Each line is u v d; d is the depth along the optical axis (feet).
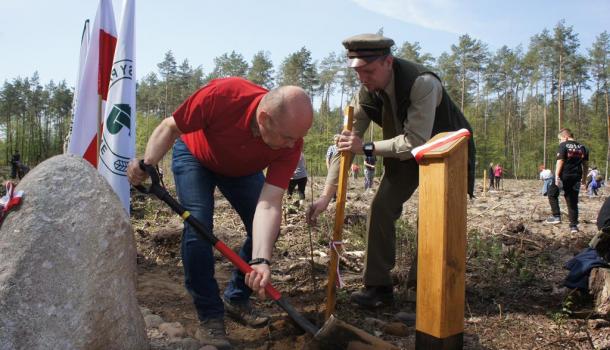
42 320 7.07
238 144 9.82
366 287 13.07
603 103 231.91
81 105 17.69
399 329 11.23
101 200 7.97
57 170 7.89
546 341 10.92
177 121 9.58
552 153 204.54
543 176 58.49
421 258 8.24
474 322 12.02
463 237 8.11
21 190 7.70
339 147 11.22
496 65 220.84
